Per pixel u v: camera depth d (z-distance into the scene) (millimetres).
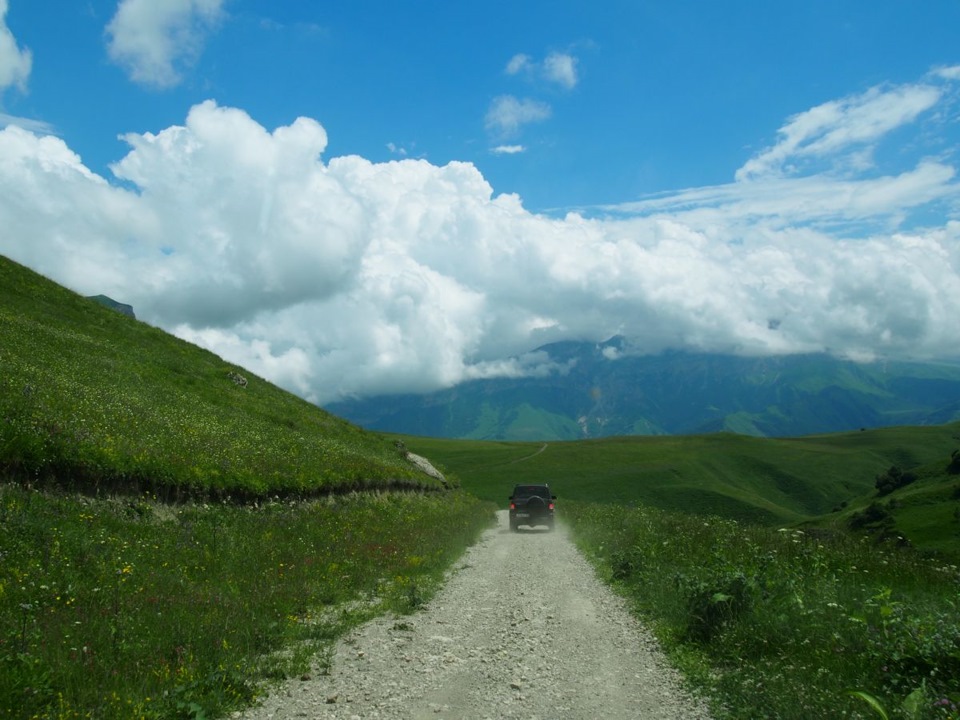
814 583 11625
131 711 6367
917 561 13945
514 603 13648
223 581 12664
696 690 8047
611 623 11781
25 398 16578
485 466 170250
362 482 30547
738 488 175250
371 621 11602
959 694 6223
